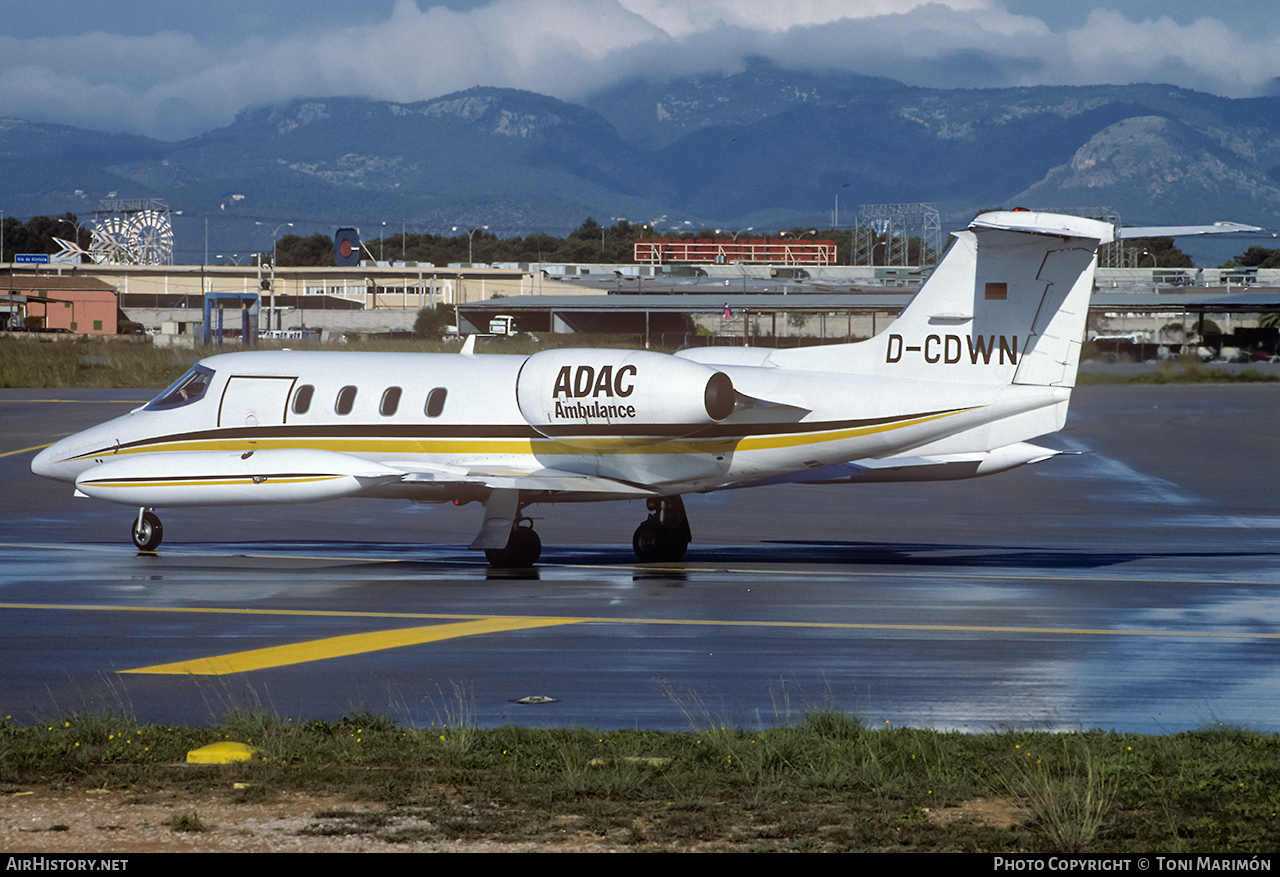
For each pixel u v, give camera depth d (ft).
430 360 230.48
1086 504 303.27
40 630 155.02
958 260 203.72
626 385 202.69
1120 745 101.81
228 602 175.52
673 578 198.49
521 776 93.97
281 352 239.71
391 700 120.88
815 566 212.84
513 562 214.07
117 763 97.25
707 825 83.61
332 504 303.48
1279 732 109.60
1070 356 199.31
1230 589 187.83
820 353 214.07
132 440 238.89
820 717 108.17
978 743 102.99
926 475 214.07
